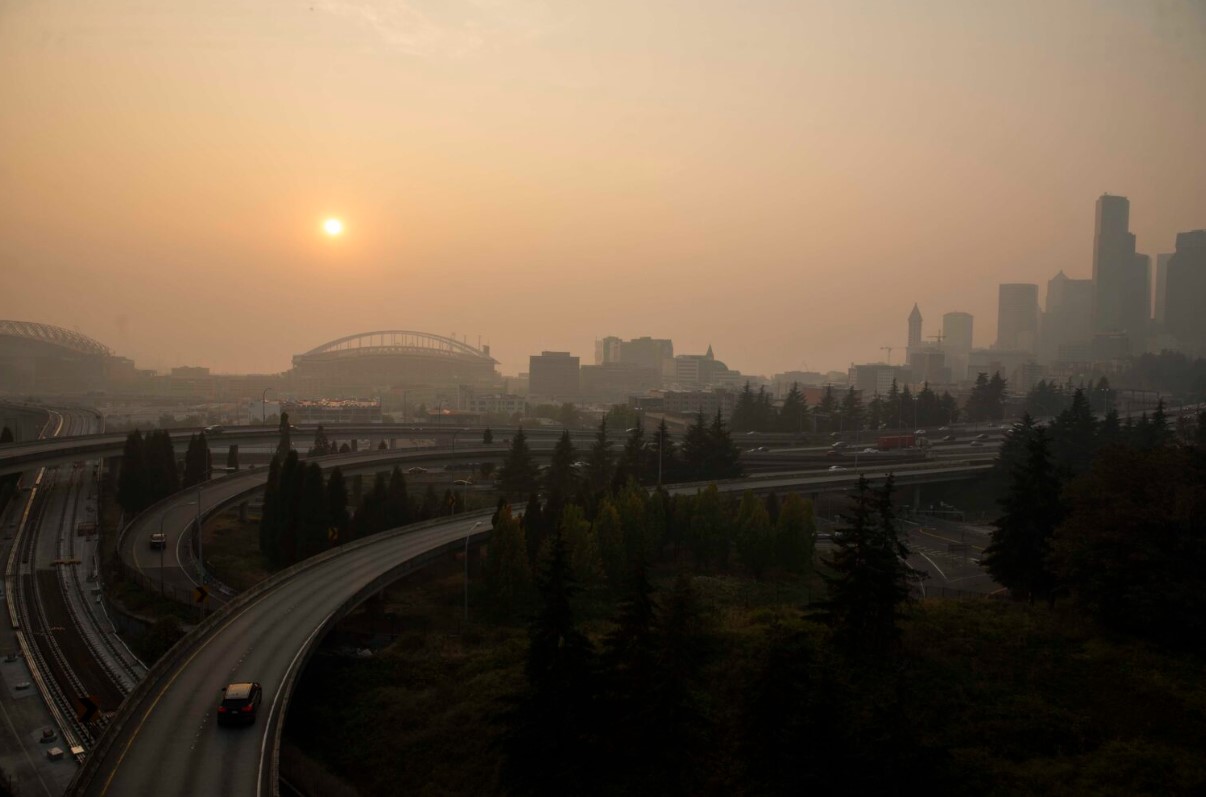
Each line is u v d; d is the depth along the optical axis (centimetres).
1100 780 3922
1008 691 4838
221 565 8838
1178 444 9362
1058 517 6384
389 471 14250
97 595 8562
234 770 3728
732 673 5125
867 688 4738
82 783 3534
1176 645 5025
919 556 10400
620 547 8106
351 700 5519
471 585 8119
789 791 3775
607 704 4419
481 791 4494
